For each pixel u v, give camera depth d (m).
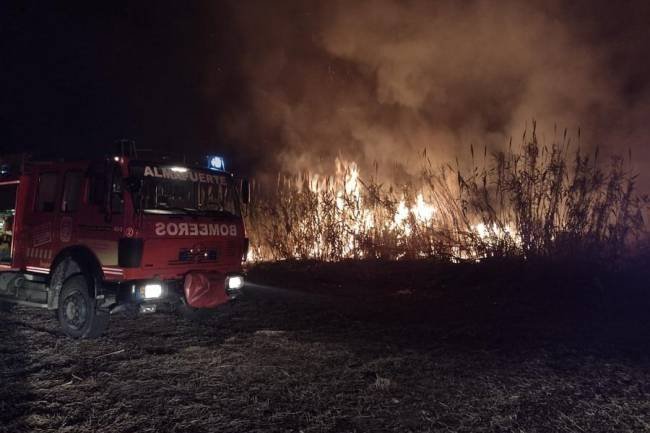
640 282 9.48
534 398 4.82
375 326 7.61
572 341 6.73
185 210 7.30
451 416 4.45
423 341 6.77
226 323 7.82
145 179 6.89
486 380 5.29
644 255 10.04
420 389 5.05
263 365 5.76
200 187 7.64
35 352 6.24
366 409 4.59
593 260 10.08
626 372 5.51
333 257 13.33
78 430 4.16
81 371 5.54
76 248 7.10
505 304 8.98
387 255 12.79
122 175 6.78
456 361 5.89
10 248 8.45
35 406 4.61
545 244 10.56
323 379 5.32
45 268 7.69
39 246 7.77
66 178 7.54
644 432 4.14
